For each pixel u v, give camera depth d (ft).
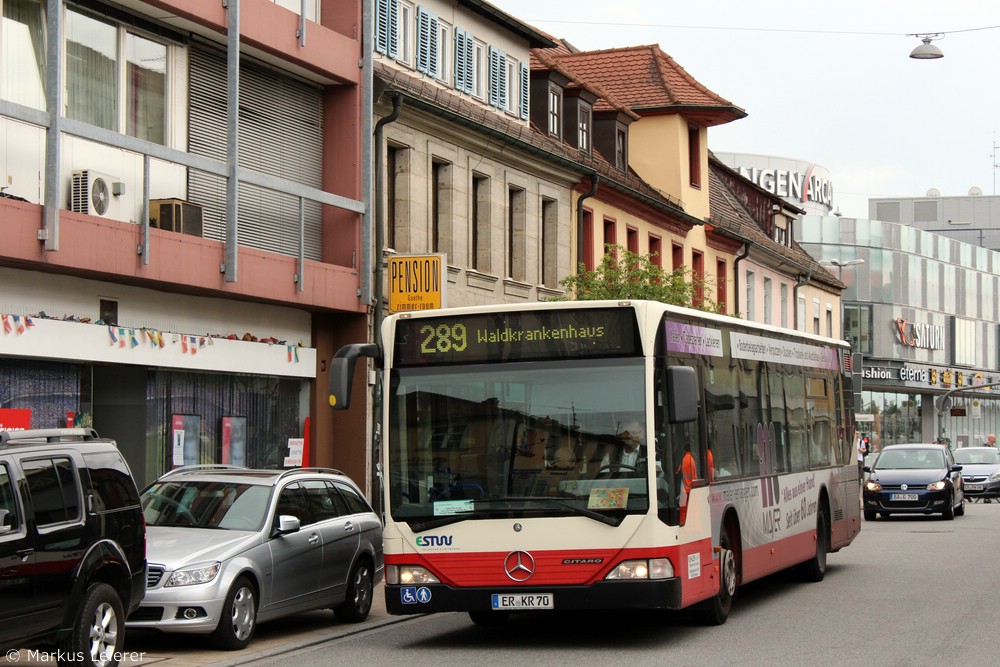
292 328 82.28
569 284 106.01
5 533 32.01
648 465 42.09
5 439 33.68
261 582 45.44
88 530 35.14
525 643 44.62
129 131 68.54
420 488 43.39
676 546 42.16
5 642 31.48
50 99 59.00
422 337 44.37
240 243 76.23
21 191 58.65
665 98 148.77
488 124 101.19
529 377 43.37
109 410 69.31
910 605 53.36
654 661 39.47
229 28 71.51
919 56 114.32
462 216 99.19
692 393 41.27
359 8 85.15
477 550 42.55
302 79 83.05
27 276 60.90
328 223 84.43
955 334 306.35
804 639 43.83
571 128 125.18
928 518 119.03
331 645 45.39
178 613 42.68
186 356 70.74
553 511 42.24
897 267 282.77
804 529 61.11
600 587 41.68
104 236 62.08
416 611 42.93
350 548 52.26
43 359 61.41
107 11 66.80
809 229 277.85
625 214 131.64
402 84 89.56
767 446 55.57
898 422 288.51
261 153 79.05
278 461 80.94
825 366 68.54
